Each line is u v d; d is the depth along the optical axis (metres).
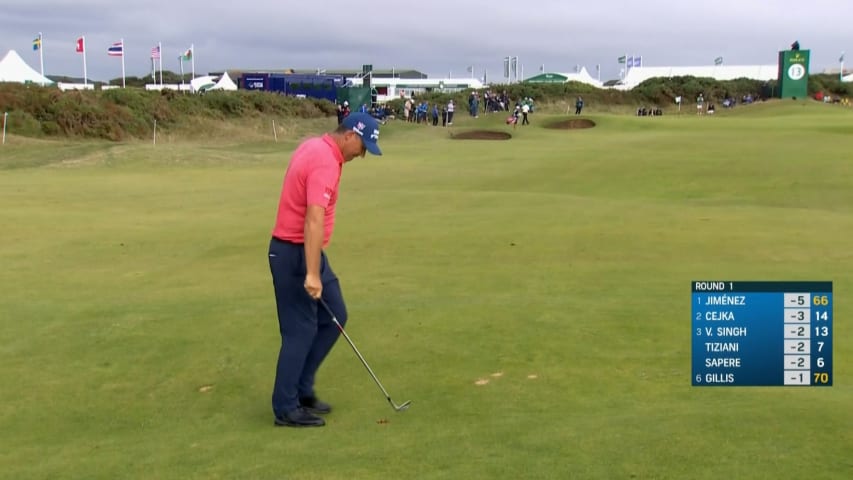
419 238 12.34
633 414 4.69
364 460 4.09
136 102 44.09
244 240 12.54
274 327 7.20
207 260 11.01
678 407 4.82
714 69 95.44
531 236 12.30
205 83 83.81
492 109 64.69
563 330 6.79
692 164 25.80
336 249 11.55
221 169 27.22
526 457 4.00
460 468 3.89
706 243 11.52
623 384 5.43
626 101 77.25
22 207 16.67
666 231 12.56
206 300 8.45
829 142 31.80
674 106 77.62
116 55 66.06
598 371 5.73
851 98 88.50
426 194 18.58
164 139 42.09
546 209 15.47
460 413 4.93
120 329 7.23
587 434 4.31
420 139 41.53
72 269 10.38
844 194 19.80
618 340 6.48
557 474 3.75
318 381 5.72
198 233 13.23
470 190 20.98
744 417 4.47
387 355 6.25
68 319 7.64
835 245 11.27
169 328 7.23
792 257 10.50
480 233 12.67
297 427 4.85
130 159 28.83
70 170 26.59
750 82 84.31
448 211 15.58
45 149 30.58
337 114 51.16
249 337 6.91
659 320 7.04
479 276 9.51
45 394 5.62
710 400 4.98
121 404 5.42
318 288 4.64
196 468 4.12
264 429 4.84
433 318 7.28
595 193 20.91
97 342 6.86
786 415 4.49
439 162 28.81
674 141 34.22
